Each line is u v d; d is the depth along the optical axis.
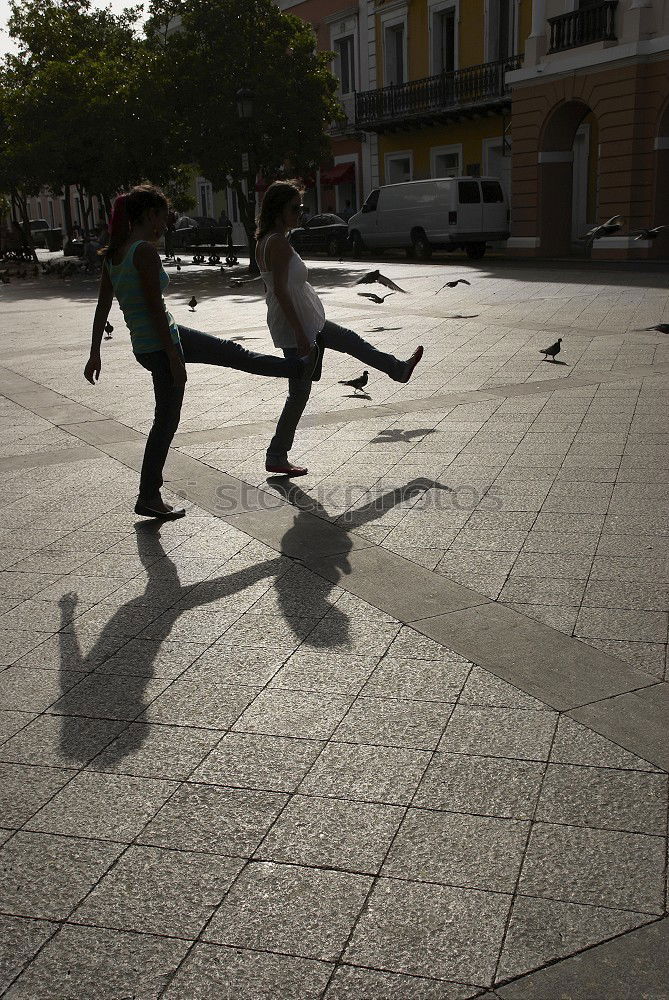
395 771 2.52
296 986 1.85
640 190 21.56
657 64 20.50
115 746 2.70
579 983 1.82
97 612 3.60
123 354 10.38
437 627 3.33
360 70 34.25
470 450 5.59
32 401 7.75
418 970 1.88
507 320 11.38
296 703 2.89
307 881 2.13
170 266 29.00
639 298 13.06
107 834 2.33
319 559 4.02
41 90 28.14
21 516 4.79
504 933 1.96
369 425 6.33
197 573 3.94
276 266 4.80
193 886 2.13
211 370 8.80
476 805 2.37
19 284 24.14
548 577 3.71
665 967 1.85
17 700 2.98
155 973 1.90
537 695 2.86
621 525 4.22
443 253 30.33
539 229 24.73
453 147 31.00
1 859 2.25
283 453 5.22
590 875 2.11
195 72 22.64
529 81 23.91
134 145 25.42
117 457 5.84
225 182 23.94
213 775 2.55
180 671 3.12
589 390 7.06
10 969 1.92
